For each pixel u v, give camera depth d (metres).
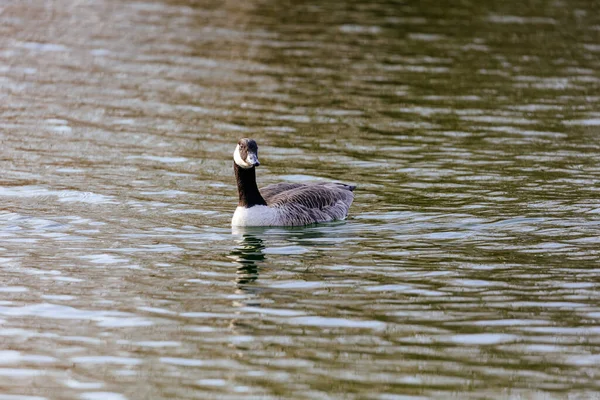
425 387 11.79
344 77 30.19
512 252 16.75
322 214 18.69
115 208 19.36
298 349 12.88
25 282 15.33
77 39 34.22
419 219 18.75
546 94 28.78
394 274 15.72
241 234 17.91
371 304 14.45
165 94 28.22
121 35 34.91
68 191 20.34
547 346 12.95
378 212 19.23
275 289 15.08
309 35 35.28
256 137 24.48
